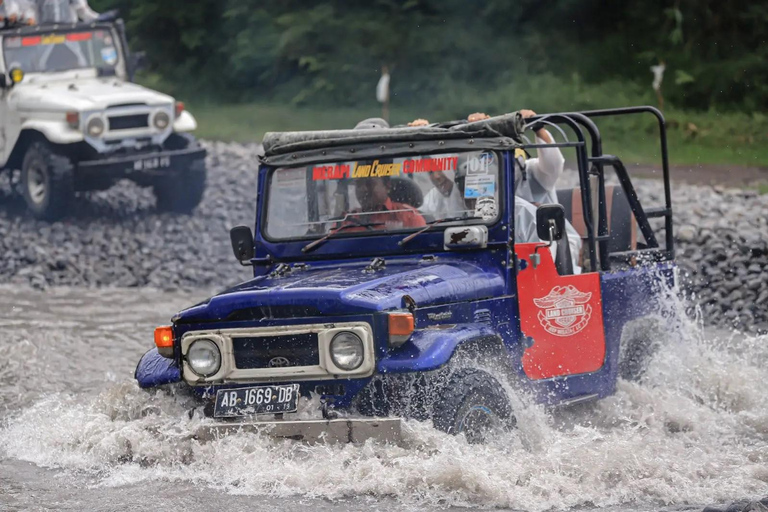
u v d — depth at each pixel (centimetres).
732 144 5709
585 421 1591
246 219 3769
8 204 3981
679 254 2966
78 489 1257
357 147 1525
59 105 3531
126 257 3253
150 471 1308
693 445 1476
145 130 3641
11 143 3709
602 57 7050
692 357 1842
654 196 3803
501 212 1439
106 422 1427
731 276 2744
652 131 5875
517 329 1448
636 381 1697
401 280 1341
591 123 1694
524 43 7181
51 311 2638
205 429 1292
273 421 1269
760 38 7031
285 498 1202
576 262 1708
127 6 8350
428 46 7288
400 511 1159
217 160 4769
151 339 2333
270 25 7762
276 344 1290
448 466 1204
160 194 3831
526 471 1243
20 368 2030
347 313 1263
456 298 1359
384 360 1257
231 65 7975
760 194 4072
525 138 1731
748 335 2347
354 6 7681
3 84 3709
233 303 1308
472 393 1292
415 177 1486
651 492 1230
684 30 7100
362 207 1506
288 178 1552
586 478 1253
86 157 3638
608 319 1617
